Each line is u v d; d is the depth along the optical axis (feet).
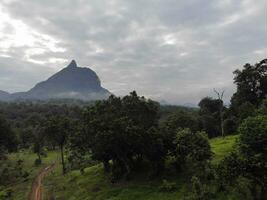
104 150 215.10
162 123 224.53
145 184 198.18
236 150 150.00
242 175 139.54
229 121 329.31
